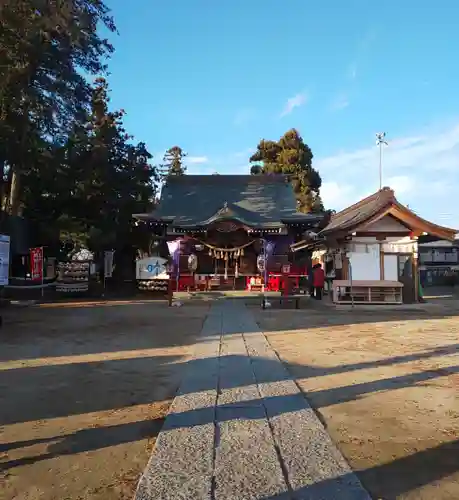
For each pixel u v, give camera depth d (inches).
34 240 1046.4
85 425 195.6
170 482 140.3
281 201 1075.9
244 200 1075.9
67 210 1081.4
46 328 490.3
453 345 371.9
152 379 271.3
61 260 1111.0
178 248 833.5
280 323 517.0
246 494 133.0
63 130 840.9
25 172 954.1
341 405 217.6
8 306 761.0
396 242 792.9
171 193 1111.0
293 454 160.4
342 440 175.5
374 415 203.2
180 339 410.9
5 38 611.2
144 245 1161.4
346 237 795.4
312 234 950.4
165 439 174.1
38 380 270.1
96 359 327.6
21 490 140.1
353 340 397.7
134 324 517.3
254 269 928.3
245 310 663.8
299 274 878.4
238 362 308.3
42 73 731.4
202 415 201.3
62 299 934.4
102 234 1047.0
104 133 1095.0
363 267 791.7
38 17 628.4
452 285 1863.9
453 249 1955.0
